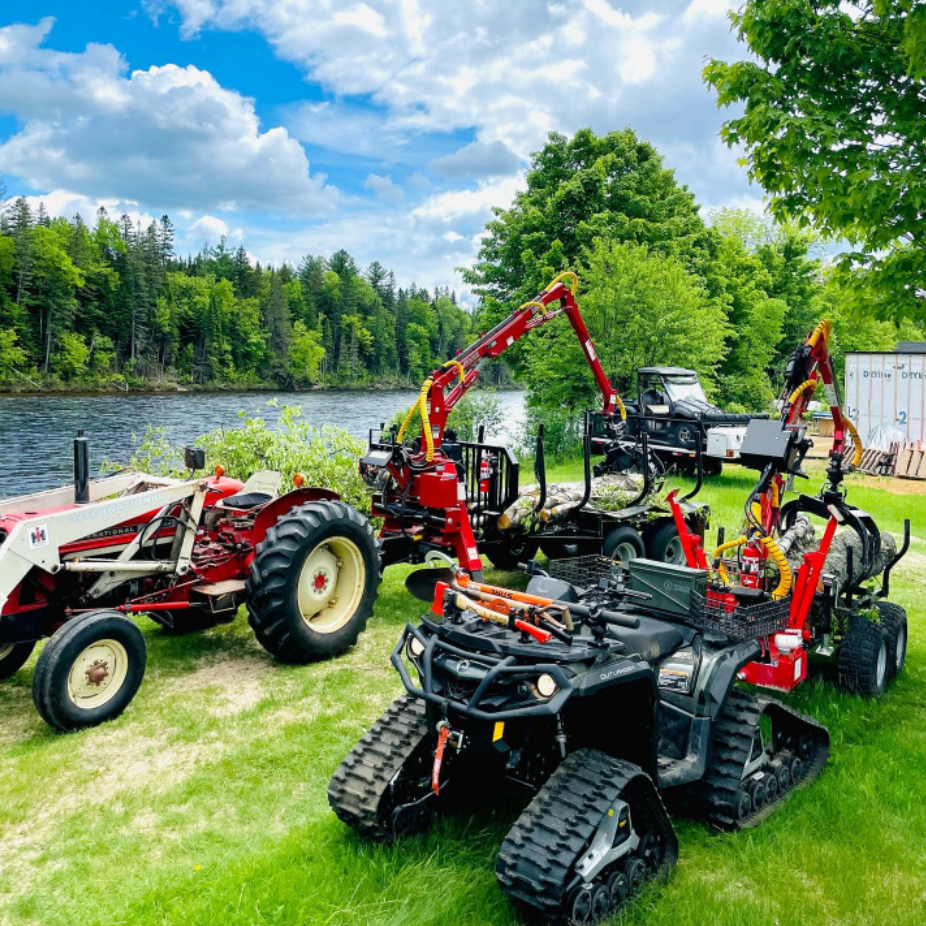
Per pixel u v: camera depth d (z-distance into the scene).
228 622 7.30
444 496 7.19
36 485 16.84
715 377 28.83
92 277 73.88
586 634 3.57
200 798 4.26
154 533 6.06
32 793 4.30
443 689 3.33
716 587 5.05
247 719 5.21
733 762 3.91
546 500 7.80
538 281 24.84
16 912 3.34
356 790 3.60
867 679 5.52
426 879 3.40
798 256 37.78
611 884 3.20
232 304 88.06
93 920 3.28
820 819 3.98
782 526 6.38
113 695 5.21
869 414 20.62
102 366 68.12
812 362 5.82
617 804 3.22
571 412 21.19
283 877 3.46
